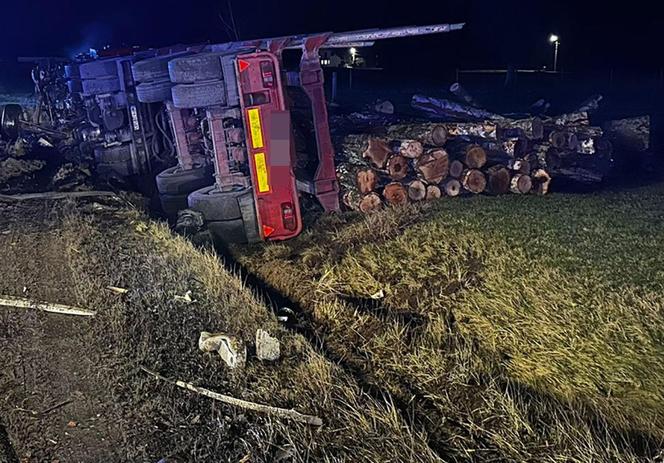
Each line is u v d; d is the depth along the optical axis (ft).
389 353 16.06
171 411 12.16
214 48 36.55
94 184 33.86
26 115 51.83
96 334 15.05
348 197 31.07
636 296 18.34
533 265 21.30
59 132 47.67
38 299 17.02
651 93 62.18
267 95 25.41
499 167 32.83
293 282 21.83
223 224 27.07
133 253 21.40
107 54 49.44
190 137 33.71
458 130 32.35
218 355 14.48
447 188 32.19
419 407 13.43
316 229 28.60
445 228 26.14
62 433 11.43
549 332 16.58
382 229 26.68
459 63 102.06
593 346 15.76
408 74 84.89
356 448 11.41
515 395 13.73
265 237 27.12
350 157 31.71
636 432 12.48
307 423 12.07
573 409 13.08
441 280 20.93
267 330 15.84
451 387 14.24
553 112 51.01
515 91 67.00
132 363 13.70
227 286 18.95
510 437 12.07
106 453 10.94
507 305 18.33
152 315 16.25
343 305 19.15
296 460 10.91
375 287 21.03
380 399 13.50
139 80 32.09
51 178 34.86
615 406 13.29
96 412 12.09
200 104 26.05
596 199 31.40
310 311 19.38
